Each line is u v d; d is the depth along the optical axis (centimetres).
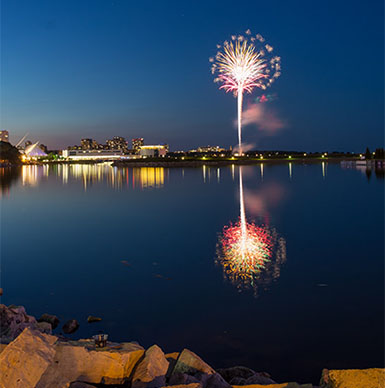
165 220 3177
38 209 3934
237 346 998
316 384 821
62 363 577
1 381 487
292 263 1784
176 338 1051
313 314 1189
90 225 2994
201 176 9425
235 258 1902
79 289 1479
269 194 4988
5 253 2098
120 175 10588
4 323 972
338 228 2652
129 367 629
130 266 1798
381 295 1338
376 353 947
